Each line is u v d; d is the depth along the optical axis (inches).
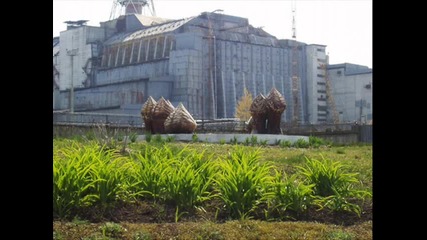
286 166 504.7
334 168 354.6
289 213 323.9
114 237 274.4
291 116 4746.6
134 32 4643.2
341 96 4648.1
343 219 322.0
